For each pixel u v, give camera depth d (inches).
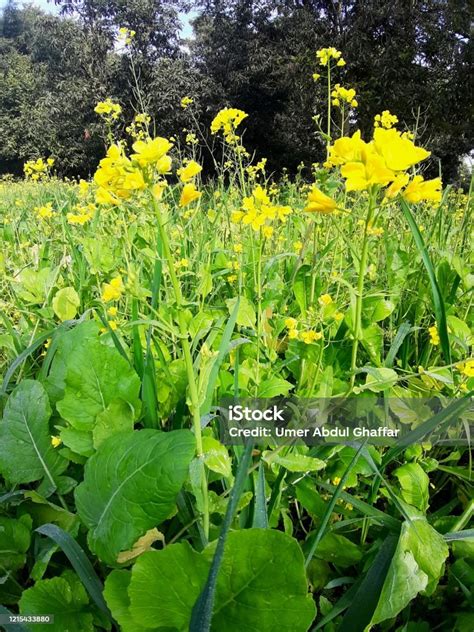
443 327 51.4
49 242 130.8
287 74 617.6
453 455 57.8
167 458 38.6
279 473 46.4
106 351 51.9
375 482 50.9
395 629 45.4
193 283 101.5
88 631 40.4
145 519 38.0
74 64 871.7
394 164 39.5
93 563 47.3
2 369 79.1
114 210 120.0
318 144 644.7
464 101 534.6
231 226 124.0
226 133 122.2
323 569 49.1
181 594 35.8
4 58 1376.7
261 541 34.0
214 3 824.9
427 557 41.1
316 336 55.6
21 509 50.3
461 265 77.9
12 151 1095.0
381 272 92.4
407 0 533.6
